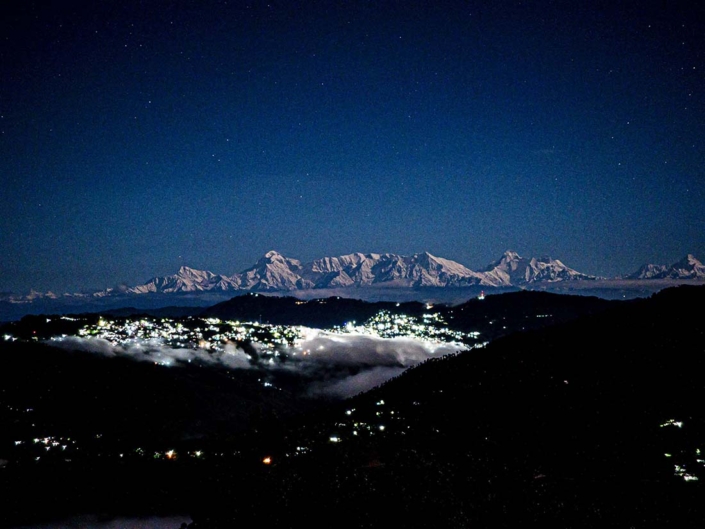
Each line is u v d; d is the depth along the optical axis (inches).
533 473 4023.1
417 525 3400.6
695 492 3590.1
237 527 3590.1
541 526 3329.2
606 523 3304.6
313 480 4013.3
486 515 3467.0
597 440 4493.1
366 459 4458.7
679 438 4343.0
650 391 5123.0
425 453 4503.0
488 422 5073.8
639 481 3814.0
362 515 3521.2
